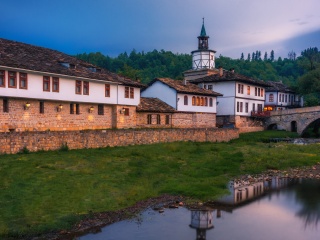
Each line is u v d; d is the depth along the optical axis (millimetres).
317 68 82438
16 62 31031
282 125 66750
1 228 15445
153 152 35469
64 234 15797
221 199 22344
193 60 81625
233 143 49344
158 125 49188
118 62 173625
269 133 60812
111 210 19109
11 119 31500
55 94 34656
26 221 16469
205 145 43219
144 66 172375
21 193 19828
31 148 29422
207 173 28953
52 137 30969
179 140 44688
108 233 16062
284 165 34031
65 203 19156
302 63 98250
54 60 37500
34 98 32625
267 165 33500
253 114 65500
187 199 22125
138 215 18703
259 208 20531
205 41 80188
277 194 23844
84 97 38000
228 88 62188
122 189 22703
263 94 71562
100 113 41344
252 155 37719
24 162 25984
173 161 32625
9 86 30250
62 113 36500
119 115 43156
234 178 28719
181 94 52531
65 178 23500
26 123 32844
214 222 17891
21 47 36531
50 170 25109
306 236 16188
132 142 38625
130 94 44938
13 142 28203
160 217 18516
